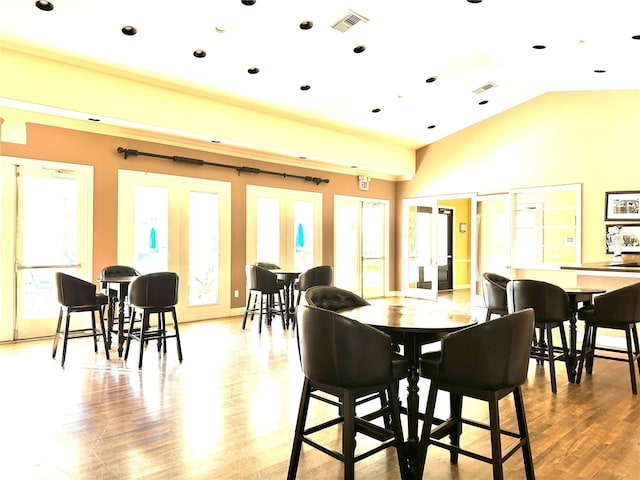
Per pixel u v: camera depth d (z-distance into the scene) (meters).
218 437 2.61
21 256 4.96
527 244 7.30
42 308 5.11
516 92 6.79
